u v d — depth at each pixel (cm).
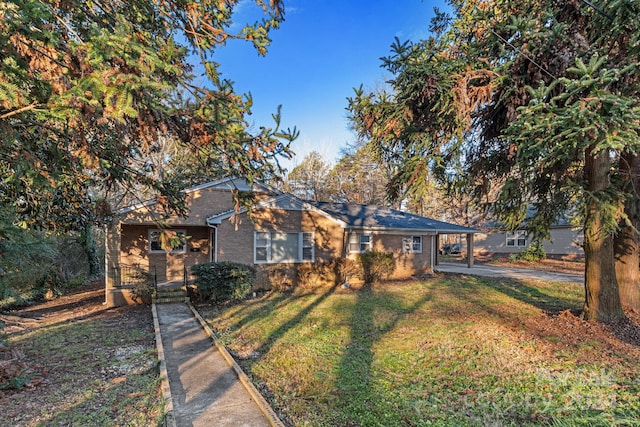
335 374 512
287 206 1427
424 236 1811
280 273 1378
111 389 466
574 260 2266
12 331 861
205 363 563
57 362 588
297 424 378
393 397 438
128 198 1606
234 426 371
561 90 536
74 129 298
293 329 769
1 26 215
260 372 523
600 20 495
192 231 1441
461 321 809
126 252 1344
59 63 260
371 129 638
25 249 892
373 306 1017
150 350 625
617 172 677
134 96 268
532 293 1177
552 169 713
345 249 1534
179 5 357
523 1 595
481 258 2733
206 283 1104
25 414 400
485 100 588
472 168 795
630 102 357
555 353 575
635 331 662
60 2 290
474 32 694
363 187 3322
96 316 1005
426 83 545
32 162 305
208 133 354
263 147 362
